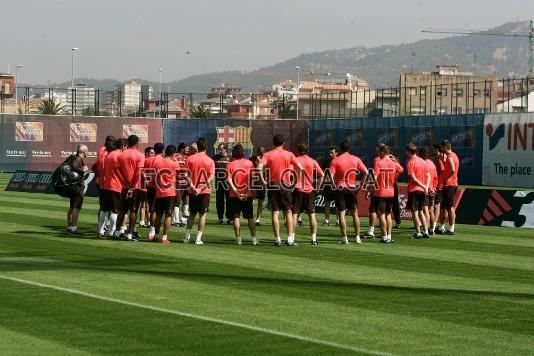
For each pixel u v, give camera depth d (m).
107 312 14.55
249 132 84.12
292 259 22.48
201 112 151.62
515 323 14.27
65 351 11.89
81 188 27.70
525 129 65.25
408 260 22.72
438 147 30.47
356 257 23.20
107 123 85.44
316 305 15.57
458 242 27.78
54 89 106.56
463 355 12.05
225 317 14.30
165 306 15.16
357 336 13.09
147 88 145.75
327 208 33.47
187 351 11.98
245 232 29.92
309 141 82.38
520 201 33.81
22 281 17.64
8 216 35.06
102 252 23.23
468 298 16.64
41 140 84.31
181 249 24.38
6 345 12.18
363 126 77.00
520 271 20.80
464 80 131.62
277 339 12.77
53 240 26.06
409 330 13.59
